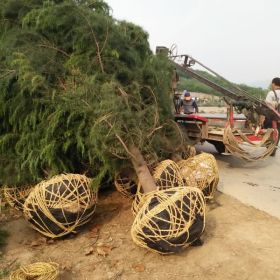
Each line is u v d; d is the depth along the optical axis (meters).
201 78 8.15
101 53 5.03
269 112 7.55
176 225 3.53
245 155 6.88
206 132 7.25
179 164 5.22
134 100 5.04
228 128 6.68
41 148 4.82
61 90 4.80
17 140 5.17
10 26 5.40
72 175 4.26
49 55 4.90
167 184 4.61
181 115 7.73
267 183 6.21
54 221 4.02
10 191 4.99
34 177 4.91
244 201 5.21
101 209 5.04
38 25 4.98
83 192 4.17
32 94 4.86
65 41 5.11
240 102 7.65
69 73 4.94
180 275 3.42
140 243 3.68
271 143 7.23
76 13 4.84
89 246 4.05
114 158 4.61
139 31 5.73
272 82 8.69
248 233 4.14
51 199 4.00
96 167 5.09
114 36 5.16
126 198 5.37
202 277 3.37
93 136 4.35
